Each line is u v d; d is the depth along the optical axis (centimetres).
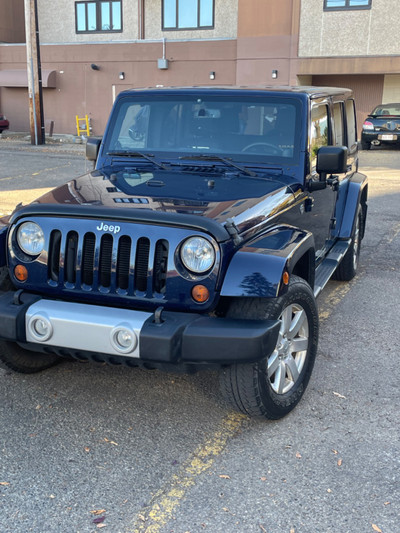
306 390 406
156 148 454
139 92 464
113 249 324
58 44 2806
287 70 2439
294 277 367
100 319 314
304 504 288
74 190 379
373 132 2141
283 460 325
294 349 372
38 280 343
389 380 423
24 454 326
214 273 312
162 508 284
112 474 311
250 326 311
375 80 2598
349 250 628
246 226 335
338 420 368
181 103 448
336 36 2341
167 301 321
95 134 2861
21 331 331
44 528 270
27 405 379
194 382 416
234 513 281
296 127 427
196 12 2670
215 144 441
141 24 2755
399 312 565
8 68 2948
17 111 3011
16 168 1579
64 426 356
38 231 341
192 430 355
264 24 2430
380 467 320
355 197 617
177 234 315
